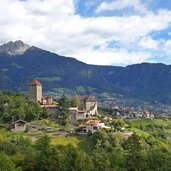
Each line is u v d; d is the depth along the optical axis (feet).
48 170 449.89
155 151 527.81
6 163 411.95
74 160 449.06
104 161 479.82
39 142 571.28
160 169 469.98
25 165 468.75
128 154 501.56
